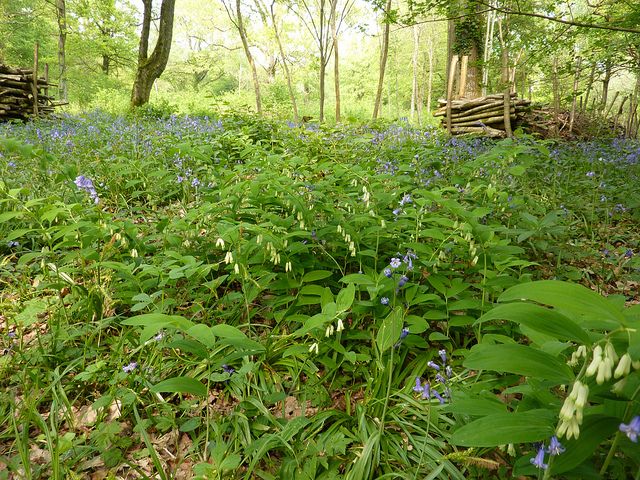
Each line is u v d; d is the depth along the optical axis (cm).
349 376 265
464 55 1552
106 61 3231
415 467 198
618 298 186
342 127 936
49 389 237
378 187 434
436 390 244
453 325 272
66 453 209
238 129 884
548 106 1708
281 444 212
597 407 145
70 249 391
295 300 309
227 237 298
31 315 299
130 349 279
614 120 1709
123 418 235
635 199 544
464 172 576
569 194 591
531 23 884
